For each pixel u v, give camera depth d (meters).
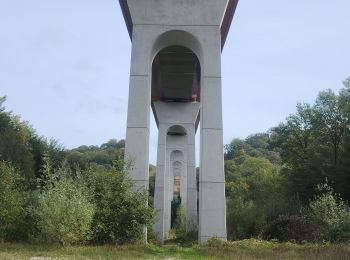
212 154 21.11
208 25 22.38
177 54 29.02
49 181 18.06
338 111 43.00
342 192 36.41
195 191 38.19
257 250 17.36
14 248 15.48
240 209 29.50
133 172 20.98
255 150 106.69
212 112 21.55
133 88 21.83
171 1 22.55
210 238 20.02
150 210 18.97
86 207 16.84
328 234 22.22
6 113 50.34
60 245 16.50
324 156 41.75
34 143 48.56
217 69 21.95
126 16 23.80
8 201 18.84
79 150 102.44
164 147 38.84
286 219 24.31
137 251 16.05
